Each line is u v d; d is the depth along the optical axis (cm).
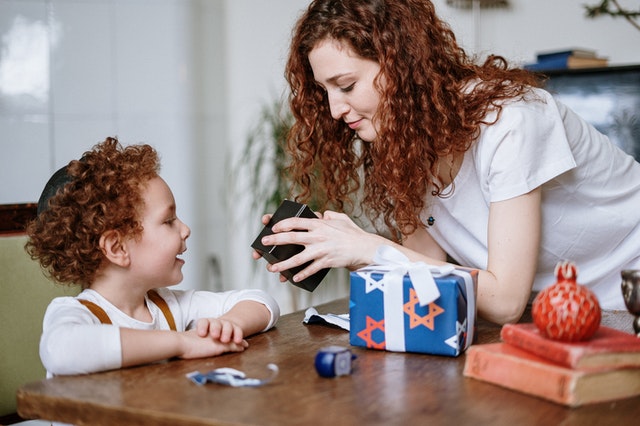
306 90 167
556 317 101
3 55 365
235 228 409
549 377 98
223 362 121
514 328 108
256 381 106
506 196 140
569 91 304
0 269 154
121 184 135
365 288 127
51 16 371
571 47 355
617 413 94
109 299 139
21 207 200
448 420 91
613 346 100
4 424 153
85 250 134
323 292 388
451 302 120
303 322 154
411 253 140
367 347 128
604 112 299
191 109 398
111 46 382
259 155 378
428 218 165
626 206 164
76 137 378
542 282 167
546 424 90
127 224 134
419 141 148
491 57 158
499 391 103
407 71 144
